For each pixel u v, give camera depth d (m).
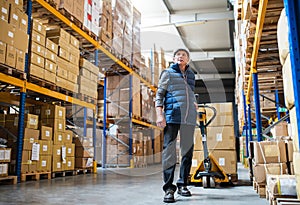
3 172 3.96
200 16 9.66
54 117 5.22
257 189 3.28
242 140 9.45
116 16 7.41
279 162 3.11
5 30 3.90
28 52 4.49
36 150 4.64
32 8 5.01
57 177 5.20
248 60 4.45
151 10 9.60
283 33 1.87
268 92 6.71
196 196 3.04
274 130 5.39
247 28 3.70
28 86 4.48
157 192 3.31
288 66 1.82
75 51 5.69
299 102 1.58
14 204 2.52
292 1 1.63
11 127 4.61
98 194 3.14
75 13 5.63
